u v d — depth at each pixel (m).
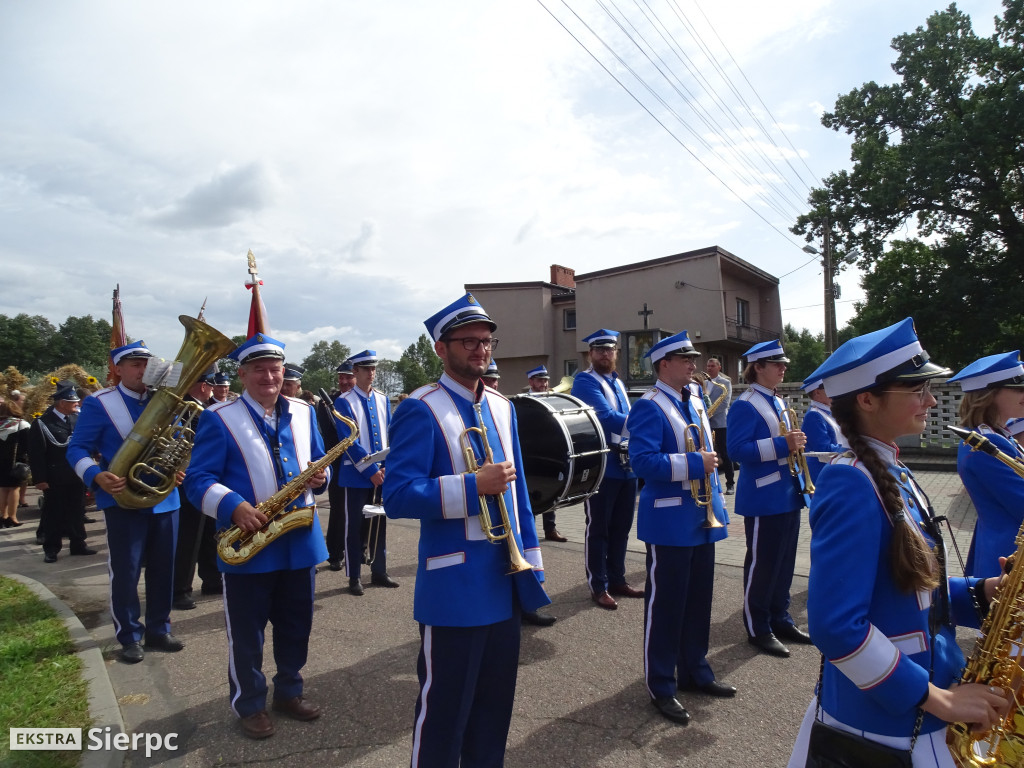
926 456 12.93
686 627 3.71
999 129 18.28
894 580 1.60
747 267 23.84
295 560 3.51
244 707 3.35
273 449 3.70
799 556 6.49
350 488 5.85
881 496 1.62
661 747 3.14
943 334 21.00
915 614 1.62
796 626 4.55
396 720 3.48
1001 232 20.16
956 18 20.41
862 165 21.38
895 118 21.45
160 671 4.18
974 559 3.26
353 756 3.14
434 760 2.40
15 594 5.56
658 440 3.65
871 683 1.50
